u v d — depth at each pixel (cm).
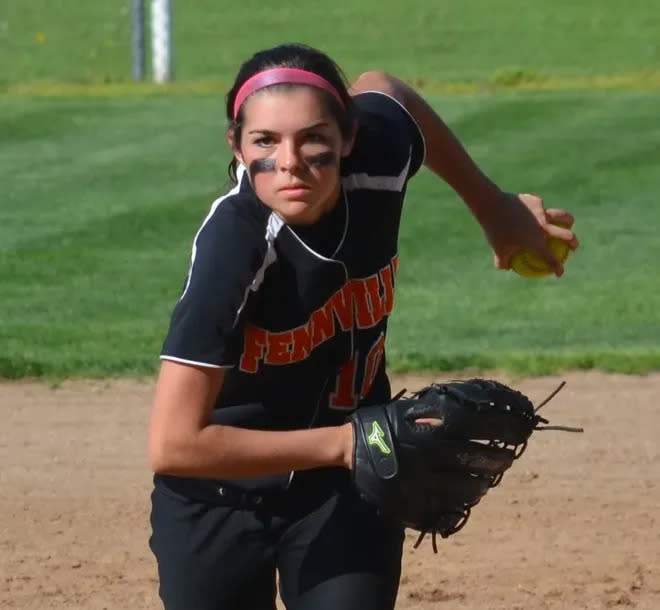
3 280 3931
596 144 5609
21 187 5175
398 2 11288
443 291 3809
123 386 2927
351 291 1155
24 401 2825
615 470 2397
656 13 10681
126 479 2381
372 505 1184
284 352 1144
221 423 1179
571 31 10162
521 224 1368
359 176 1138
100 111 6575
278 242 1095
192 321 1075
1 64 9431
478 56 9338
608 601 1848
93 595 1884
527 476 2359
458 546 2056
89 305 3666
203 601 1217
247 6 11281
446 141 1327
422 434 1101
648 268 4038
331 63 1092
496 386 1129
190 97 7062
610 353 3084
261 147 1076
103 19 11156
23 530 2136
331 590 1173
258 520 1196
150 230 4550
